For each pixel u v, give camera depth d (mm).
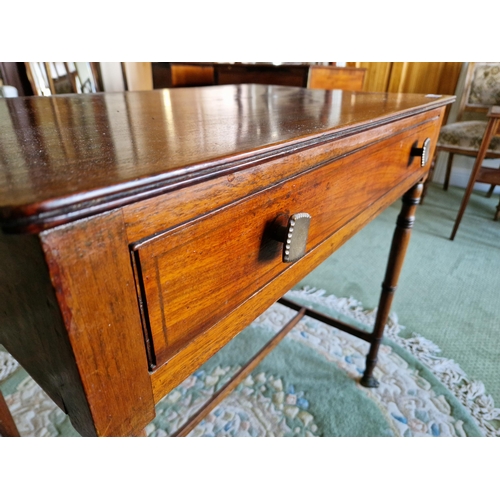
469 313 1396
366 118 518
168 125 468
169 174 261
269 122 487
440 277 1623
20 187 224
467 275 1641
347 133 464
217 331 383
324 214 505
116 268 257
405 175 769
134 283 276
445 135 2117
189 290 328
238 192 336
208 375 1123
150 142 363
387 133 605
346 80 1999
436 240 1951
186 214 293
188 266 317
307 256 502
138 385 313
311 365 1160
